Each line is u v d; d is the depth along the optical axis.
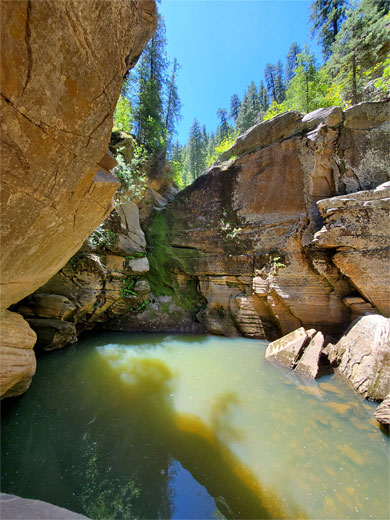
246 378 7.27
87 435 4.76
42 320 8.39
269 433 5.00
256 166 12.28
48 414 5.23
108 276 10.71
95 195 3.76
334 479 3.99
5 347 4.85
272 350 8.91
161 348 9.62
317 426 5.19
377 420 5.25
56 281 9.20
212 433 4.97
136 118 16.12
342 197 9.34
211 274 12.61
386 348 6.24
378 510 3.49
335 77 17.58
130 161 12.52
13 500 2.21
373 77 15.55
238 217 12.50
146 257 12.51
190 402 6.04
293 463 4.29
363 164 10.07
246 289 11.78
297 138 11.15
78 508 3.39
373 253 8.70
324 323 9.73
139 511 3.44
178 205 14.38
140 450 4.49
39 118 1.99
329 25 19.97
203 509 3.52
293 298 10.25
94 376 7.06
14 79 1.62
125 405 5.80
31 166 2.26
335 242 9.27
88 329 11.06
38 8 1.46
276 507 3.56
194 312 12.70
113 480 3.86
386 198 8.75
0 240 2.67
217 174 13.45
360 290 8.93
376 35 14.02
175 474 4.04
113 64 2.33
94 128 2.60
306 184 10.89
